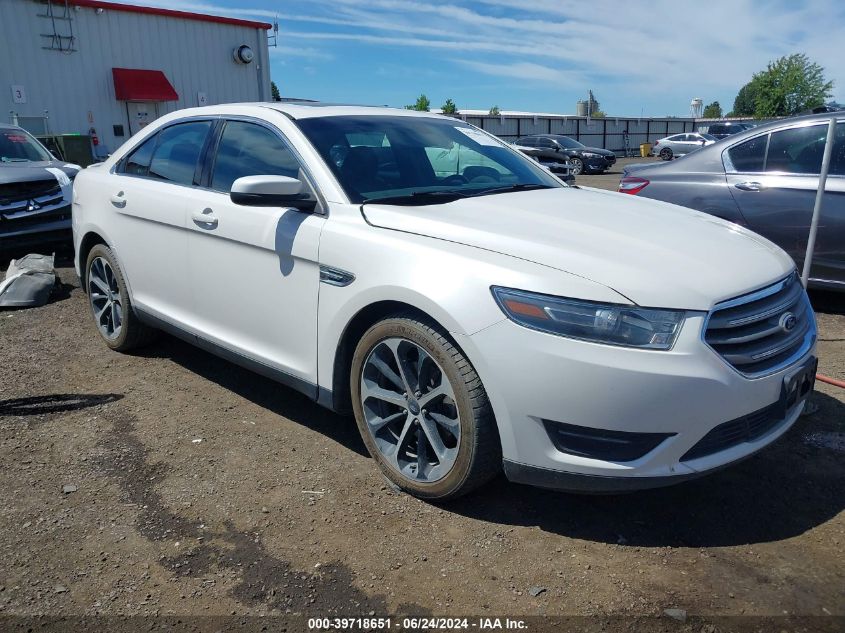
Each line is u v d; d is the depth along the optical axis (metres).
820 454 3.33
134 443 3.51
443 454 2.81
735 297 2.55
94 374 4.45
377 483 3.12
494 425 2.65
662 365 2.38
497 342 2.52
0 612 2.31
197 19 21.97
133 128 21.31
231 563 2.57
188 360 4.70
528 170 4.14
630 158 43.00
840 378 4.20
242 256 3.52
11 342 5.12
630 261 2.59
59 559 2.59
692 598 2.36
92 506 2.94
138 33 20.95
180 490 3.07
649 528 2.77
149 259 4.20
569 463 2.50
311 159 3.36
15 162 8.25
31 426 3.70
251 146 3.71
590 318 2.42
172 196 3.96
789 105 47.84
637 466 2.45
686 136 35.94
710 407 2.43
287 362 3.39
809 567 2.51
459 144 4.03
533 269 2.56
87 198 4.77
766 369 2.61
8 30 18.69
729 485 3.08
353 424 3.73
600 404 2.41
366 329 3.11
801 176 5.38
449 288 2.63
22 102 19.16
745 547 2.64
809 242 4.60
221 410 3.90
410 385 2.89
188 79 22.22
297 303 3.26
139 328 4.61
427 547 2.66
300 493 3.04
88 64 20.17
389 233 2.94
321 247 3.10
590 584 2.45
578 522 2.81
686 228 3.10
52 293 6.55
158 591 2.42
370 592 2.41
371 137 3.66
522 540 2.70
